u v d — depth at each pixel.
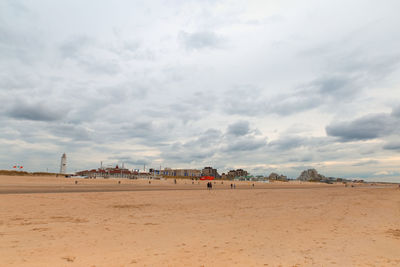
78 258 6.98
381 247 8.87
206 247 8.47
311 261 7.16
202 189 53.31
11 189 34.50
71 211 16.28
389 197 37.66
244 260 7.13
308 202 27.27
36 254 7.22
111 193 31.84
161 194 33.62
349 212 19.16
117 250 7.89
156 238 9.65
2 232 9.86
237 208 20.58
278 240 9.67
